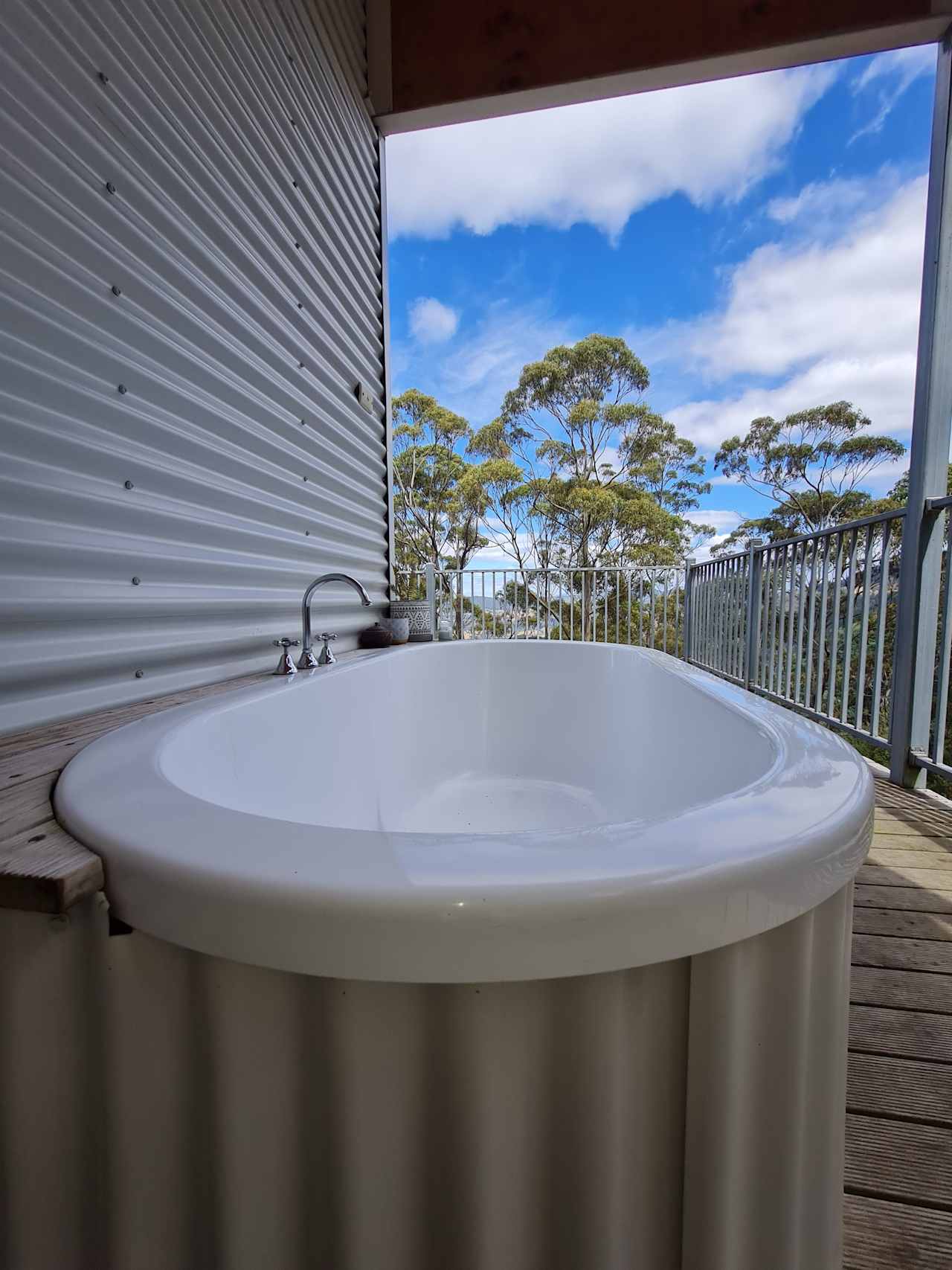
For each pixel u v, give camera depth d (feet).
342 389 7.55
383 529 9.16
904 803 6.51
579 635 15.17
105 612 3.66
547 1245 1.26
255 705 3.93
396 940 1.13
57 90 3.32
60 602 3.32
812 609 8.98
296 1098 1.28
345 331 7.65
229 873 1.25
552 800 7.38
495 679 8.41
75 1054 1.45
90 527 3.56
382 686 6.34
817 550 8.95
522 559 35.50
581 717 7.79
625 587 15.19
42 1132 1.48
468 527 35.65
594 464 36.63
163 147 4.19
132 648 3.89
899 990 3.47
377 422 8.91
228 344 5.02
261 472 5.58
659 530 34.04
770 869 1.28
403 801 6.66
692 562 14.70
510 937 1.12
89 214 3.54
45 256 3.24
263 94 5.60
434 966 1.13
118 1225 1.44
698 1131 1.30
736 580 12.01
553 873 1.19
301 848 1.34
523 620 14.78
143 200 3.99
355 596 7.97
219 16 4.90
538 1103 1.23
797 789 1.69
